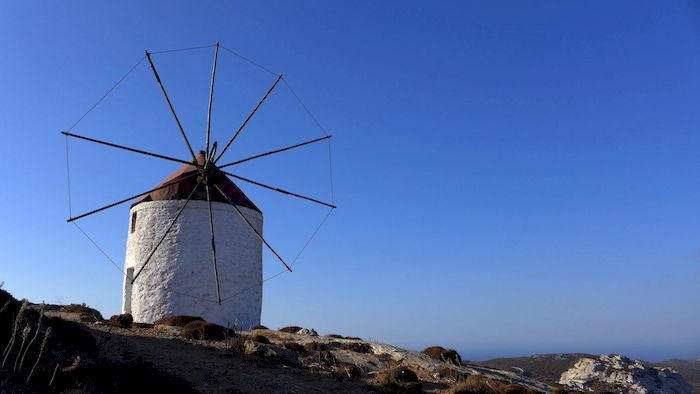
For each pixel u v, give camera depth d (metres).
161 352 16.53
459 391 17.55
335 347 22.17
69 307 22.48
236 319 25.47
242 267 26.31
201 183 26.03
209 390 13.73
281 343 20.91
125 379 12.05
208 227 25.80
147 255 25.72
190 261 25.27
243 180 25.02
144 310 24.95
